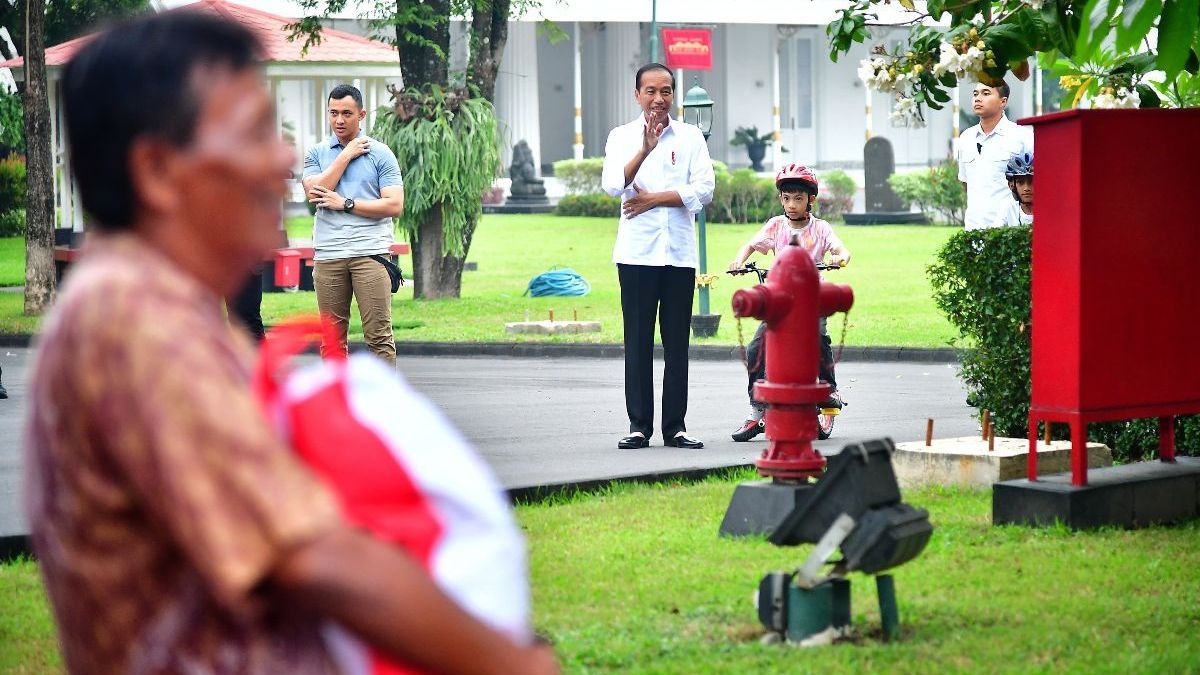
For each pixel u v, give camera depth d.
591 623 5.55
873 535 4.90
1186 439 8.76
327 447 1.81
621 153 10.27
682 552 6.84
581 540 7.15
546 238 41.84
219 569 1.62
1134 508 7.29
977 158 11.16
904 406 13.45
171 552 1.74
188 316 1.71
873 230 44.25
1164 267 7.30
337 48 34.09
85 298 1.71
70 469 1.72
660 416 12.90
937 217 48.25
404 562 1.67
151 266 1.76
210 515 1.63
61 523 1.75
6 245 39.94
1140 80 8.28
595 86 70.25
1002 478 8.34
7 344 20.67
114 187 1.79
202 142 1.78
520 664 1.73
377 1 26.55
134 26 1.82
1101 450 8.67
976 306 9.40
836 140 70.88
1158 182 7.23
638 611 5.73
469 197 26.08
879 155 48.81
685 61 43.66
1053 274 7.19
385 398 1.85
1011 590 5.94
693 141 10.37
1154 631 5.30
